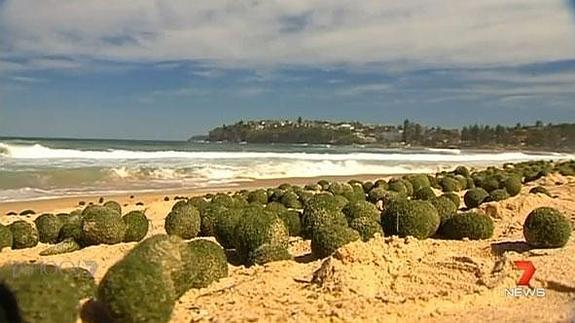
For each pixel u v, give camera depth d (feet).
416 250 35.83
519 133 389.60
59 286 21.13
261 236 35.88
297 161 190.60
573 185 90.74
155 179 132.77
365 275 29.45
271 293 27.89
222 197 60.64
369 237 40.01
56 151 196.44
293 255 38.58
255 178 142.51
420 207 42.27
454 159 258.98
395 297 27.04
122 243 45.32
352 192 70.54
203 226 48.47
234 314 24.47
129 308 21.89
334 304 25.93
